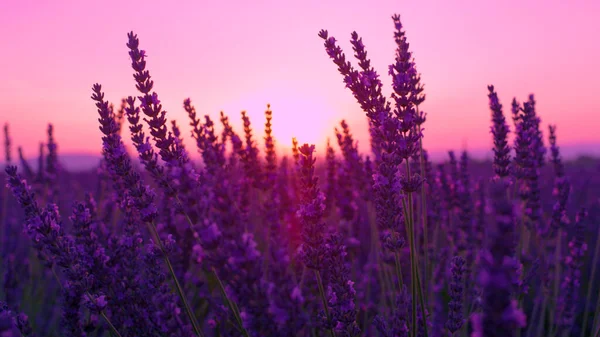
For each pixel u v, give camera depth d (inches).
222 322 132.1
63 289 114.6
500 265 54.1
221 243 73.8
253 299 71.8
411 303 122.6
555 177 186.2
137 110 118.5
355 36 123.0
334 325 102.8
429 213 191.5
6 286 198.5
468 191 193.0
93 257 116.0
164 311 105.3
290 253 172.6
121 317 118.0
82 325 116.7
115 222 187.6
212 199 73.7
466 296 168.7
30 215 111.3
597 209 280.1
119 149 116.8
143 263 128.3
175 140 118.7
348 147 185.9
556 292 168.7
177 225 150.8
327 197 187.0
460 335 138.3
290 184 205.6
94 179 463.5
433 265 179.9
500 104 145.4
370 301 197.9
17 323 107.7
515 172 147.9
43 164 269.4
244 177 184.7
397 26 127.5
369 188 180.1
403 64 122.7
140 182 117.2
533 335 186.5
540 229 187.3
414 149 116.1
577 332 199.0
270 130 190.1
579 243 172.4
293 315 73.1
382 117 116.1
